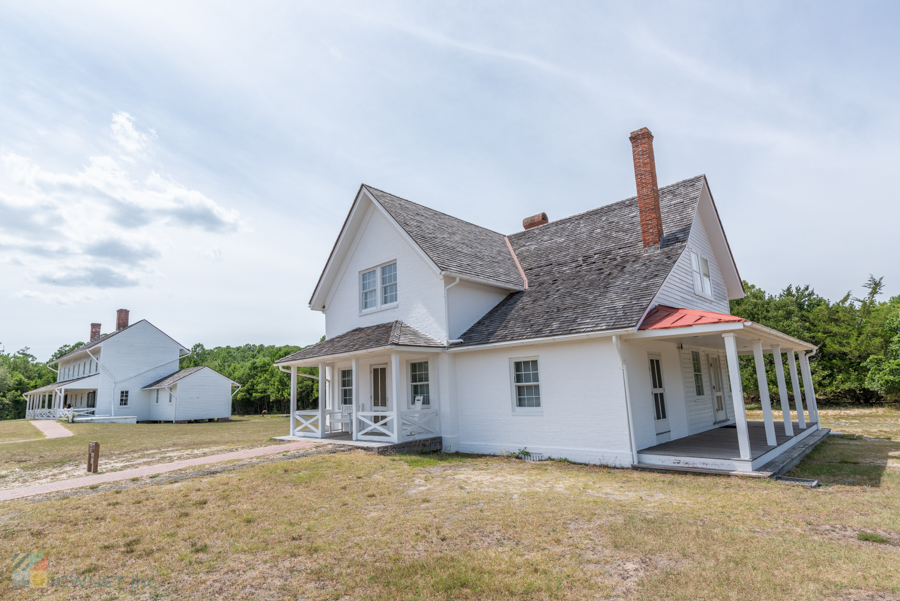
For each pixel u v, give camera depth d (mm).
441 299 13984
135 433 22328
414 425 13195
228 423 32594
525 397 12453
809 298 30141
